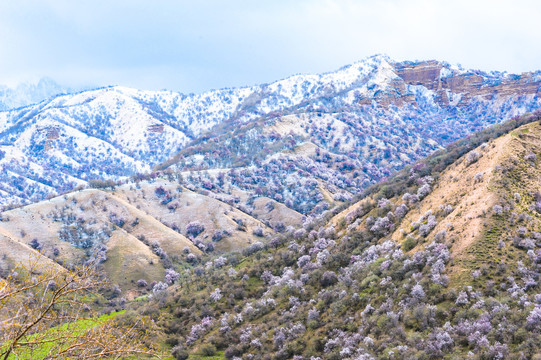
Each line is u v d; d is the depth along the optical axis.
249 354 78.00
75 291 19.62
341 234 112.56
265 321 89.25
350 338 67.00
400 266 77.62
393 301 69.62
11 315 17.08
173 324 98.38
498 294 59.72
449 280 65.94
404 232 91.31
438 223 84.69
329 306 81.88
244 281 110.06
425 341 55.62
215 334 89.69
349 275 87.31
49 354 18.02
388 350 56.50
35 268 18.64
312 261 105.25
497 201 77.50
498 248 68.00
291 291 95.00
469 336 52.38
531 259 64.56
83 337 18.75
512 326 50.56
